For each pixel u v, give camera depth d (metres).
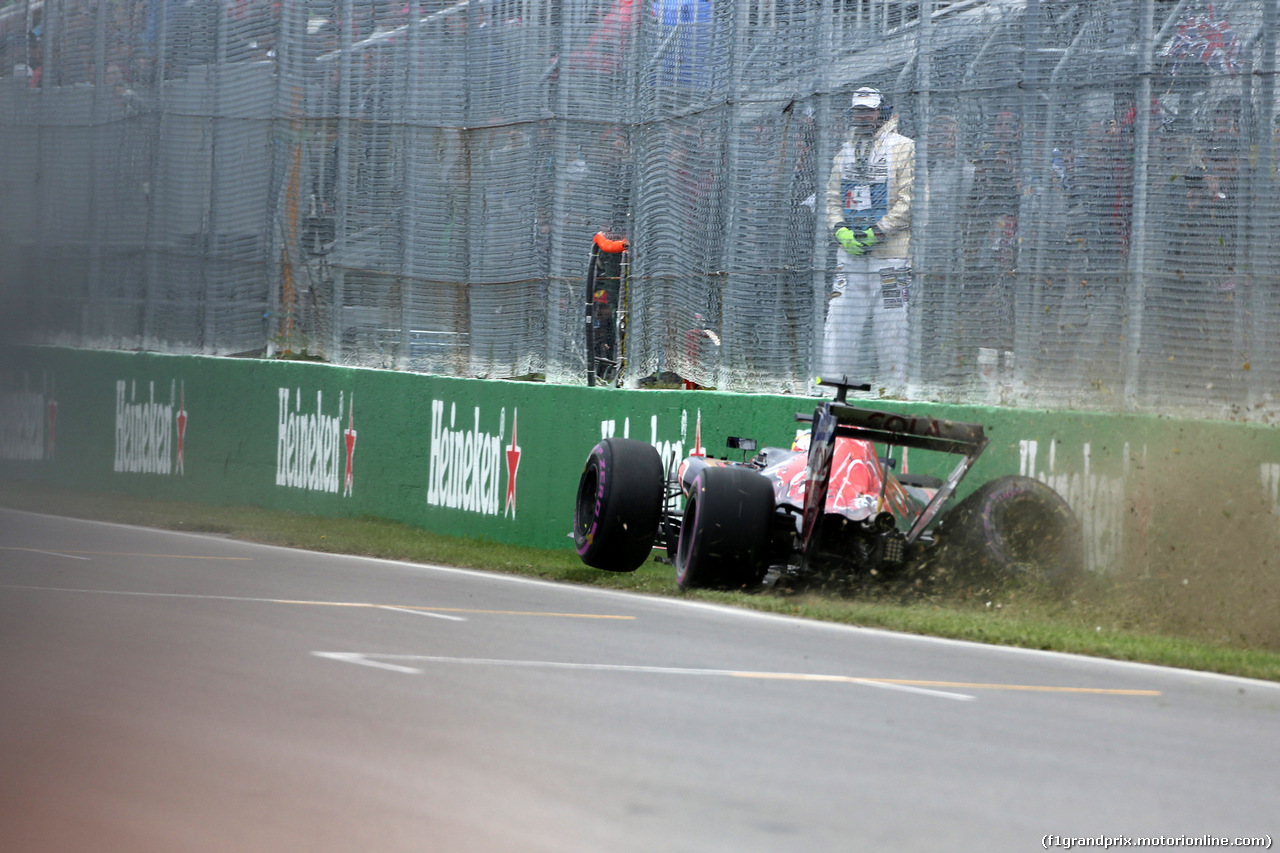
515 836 11.32
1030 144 36.50
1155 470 34.03
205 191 61.22
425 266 52.78
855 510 30.17
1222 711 19.08
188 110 61.84
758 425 40.88
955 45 37.69
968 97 37.44
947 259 37.78
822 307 40.22
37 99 69.25
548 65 48.53
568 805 12.29
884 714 17.30
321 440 55.53
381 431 53.25
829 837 11.57
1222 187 34.22
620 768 13.72
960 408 37.03
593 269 47.38
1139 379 35.00
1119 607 30.20
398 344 53.81
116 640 21.56
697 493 30.64
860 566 30.45
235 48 59.75
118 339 65.31
